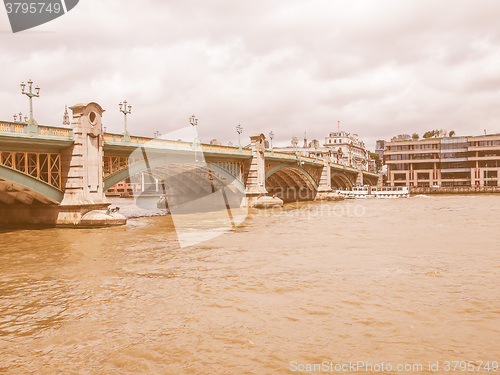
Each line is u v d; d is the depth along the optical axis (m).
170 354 11.36
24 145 35.38
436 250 27.12
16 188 36.94
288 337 12.49
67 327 13.52
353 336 12.52
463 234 34.81
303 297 16.64
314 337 12.47
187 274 20.62
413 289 17.66
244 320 13.99
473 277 19.67
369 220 48.06
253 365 10.66
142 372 10.36
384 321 13.80
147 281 19.30
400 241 31.23
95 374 10.30
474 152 130.25
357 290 17.58
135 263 23.36
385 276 20.02
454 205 74.88
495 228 38.62
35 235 34.62
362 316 14.31
